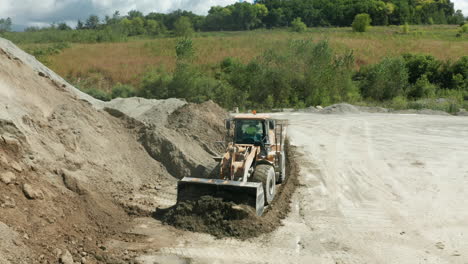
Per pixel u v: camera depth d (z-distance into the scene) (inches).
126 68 1697.8
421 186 438.0
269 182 355.3
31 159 307.4
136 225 300.5
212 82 1438.2
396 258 260.4
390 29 3494.1
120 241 270.4
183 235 285.4
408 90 1553.9
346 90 1477.6
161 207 343.6
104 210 312.0
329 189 423.2
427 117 1059.3
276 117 1055.0
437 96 1529.3
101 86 1541.6
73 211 290.5
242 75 1459.2
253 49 2048.5
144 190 384.5
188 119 573.6
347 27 4156.0
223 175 335.6
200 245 270.5
